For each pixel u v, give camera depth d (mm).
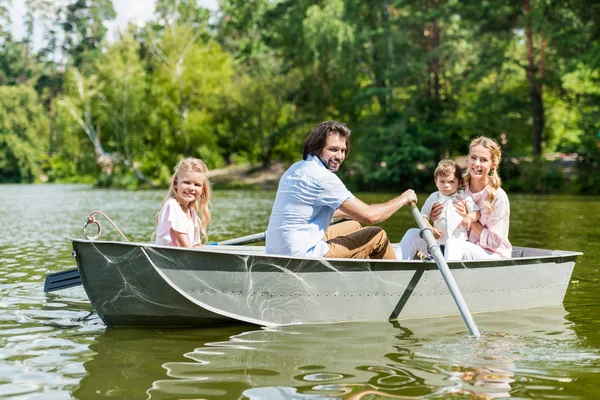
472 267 4559
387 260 4281
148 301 4012
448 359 3414
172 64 35969
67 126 39625
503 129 26875
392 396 2830
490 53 26781
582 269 6547
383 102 30188
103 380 3055
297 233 4285
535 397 2822
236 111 35562
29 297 5070
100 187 38000
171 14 36375
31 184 50125
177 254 3920
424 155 27438
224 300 4062
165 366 3281
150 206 18172
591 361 3375
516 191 26062
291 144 35125
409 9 29891
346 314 4316
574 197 21984
